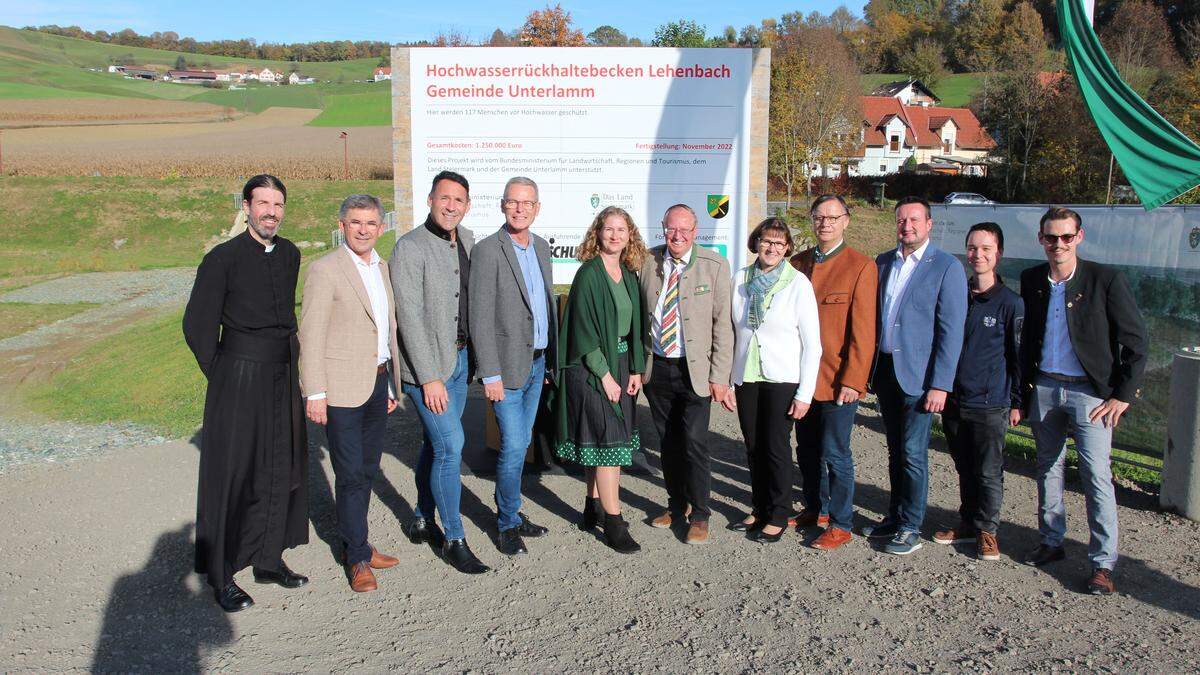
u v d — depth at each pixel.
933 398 4.38
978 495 4.54
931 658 3.53
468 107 6.96
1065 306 4.25
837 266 4.59
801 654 3.57
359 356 4.12
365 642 3.69
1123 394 4.05
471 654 3.58
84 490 5.78
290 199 40.94
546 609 4.00
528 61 6.89
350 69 159.12
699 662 3.50
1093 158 36.88
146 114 87.50
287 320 4.10
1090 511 4.18
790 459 4.74
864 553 4.65
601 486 4.69
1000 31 96.19
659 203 7.10
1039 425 4.42
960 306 4.34
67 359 13.02
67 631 3.76
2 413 9.14
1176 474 5.17
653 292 4.75
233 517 3.96
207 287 3.87
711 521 5.15
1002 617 3.89
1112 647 3.61
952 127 75.19
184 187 41.78
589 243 4.65
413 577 4.37
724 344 4.67
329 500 5.47
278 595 4.15
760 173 7.10
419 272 4.21
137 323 16.91
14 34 154.00
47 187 40.91
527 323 4.50
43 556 4.61
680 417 4.82
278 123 83.75
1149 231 5.75
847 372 4.45
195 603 4.05
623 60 6.91
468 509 5.37
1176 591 4.14
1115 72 5.18
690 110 6.98
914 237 4.43
